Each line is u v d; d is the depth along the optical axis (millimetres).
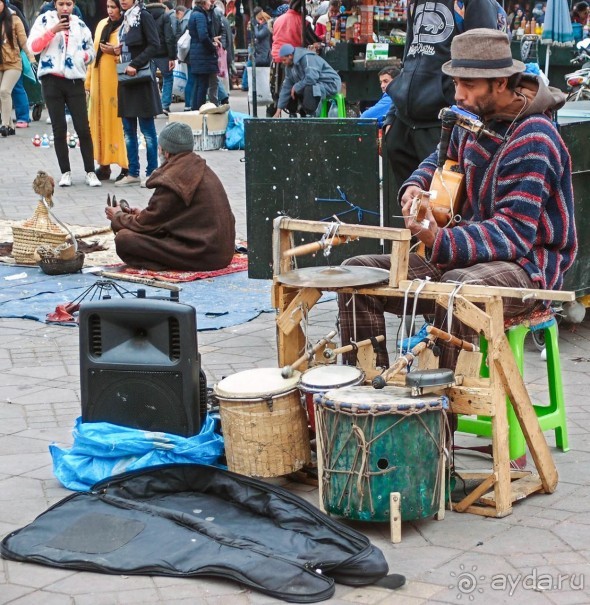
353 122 6898
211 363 6238
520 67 4477
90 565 3732
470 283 4258
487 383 4168
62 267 8328
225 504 4219
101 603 3514
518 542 3939
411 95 6699
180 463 4348
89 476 4445
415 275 4719
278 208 7180
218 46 18953
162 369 4391
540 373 6047
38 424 5289
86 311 4457
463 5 6590
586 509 4234
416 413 3859
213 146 15836
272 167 7121
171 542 3857
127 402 4473
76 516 4066
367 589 3590
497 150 4504
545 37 12633
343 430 3920
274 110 16547
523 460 4672
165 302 4402
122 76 12562
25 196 12094
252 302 7613
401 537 3988
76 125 12539
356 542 3775
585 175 6363
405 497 3930
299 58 13609
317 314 7285
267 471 4301
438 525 4105
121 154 13008
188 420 4422
